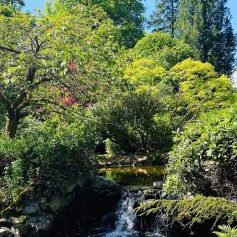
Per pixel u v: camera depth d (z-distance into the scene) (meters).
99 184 9.85
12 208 8.21
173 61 25.69
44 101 10.29
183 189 6.84
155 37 27.88
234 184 6.50
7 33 9.03
